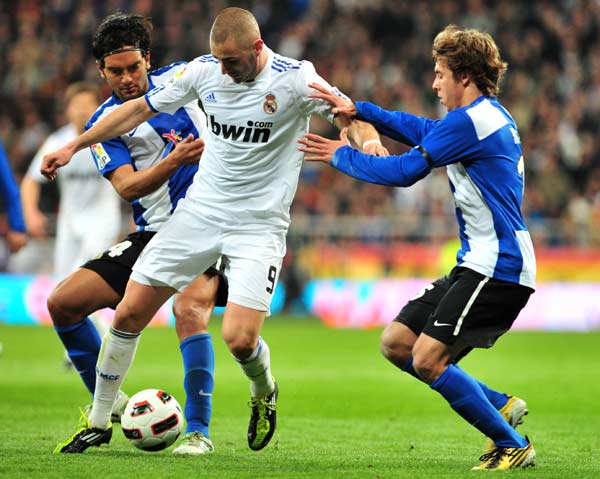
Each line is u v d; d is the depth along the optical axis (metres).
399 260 71.69
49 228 70.44
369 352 51.56
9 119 83.19
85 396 33.22
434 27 88.94
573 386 38.34
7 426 25.91
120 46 22.33
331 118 20.48
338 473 18.19
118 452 20.94
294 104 20.08
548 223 71.38
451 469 18.89
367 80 85.00
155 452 21.06
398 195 75.56
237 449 22.25
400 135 20.41
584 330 69.88
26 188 41.50
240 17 19.14
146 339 58.31
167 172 20.84
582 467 19.55
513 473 18.28
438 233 71.56
